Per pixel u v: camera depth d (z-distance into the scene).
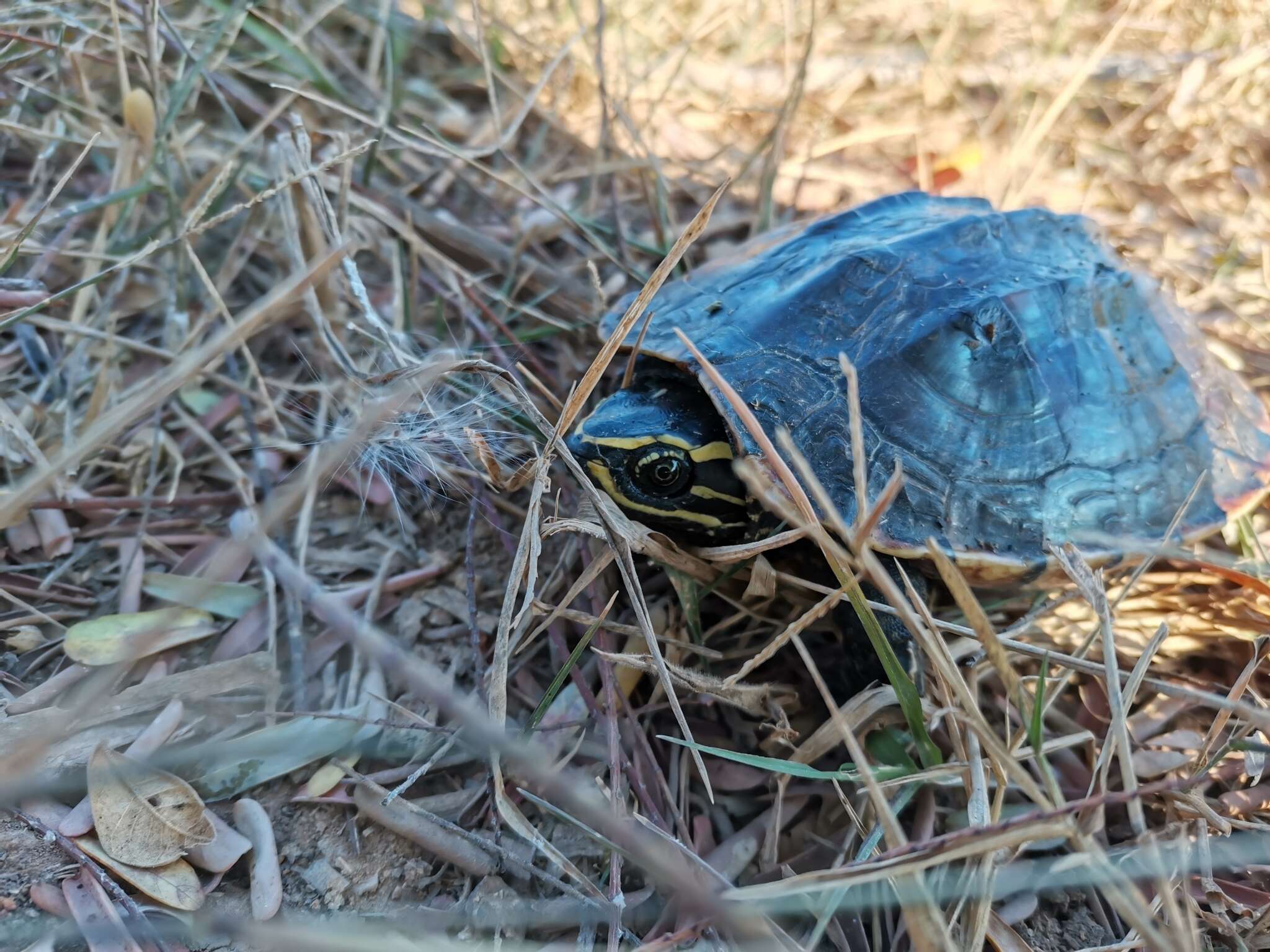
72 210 0.16
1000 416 0.14
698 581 0.14
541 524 0.14
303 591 0.08
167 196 0.18
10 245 0.15
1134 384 0.15
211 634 0.14
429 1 0.26
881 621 0.13
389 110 0.21
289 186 0.16
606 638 0.14
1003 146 0.26
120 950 0.10
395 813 0.12
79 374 0.16
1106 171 0.26
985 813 0.11
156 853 0.11
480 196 0.22
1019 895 0.12
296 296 0.13
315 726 0.13
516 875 0.12
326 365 0.17
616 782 0.12
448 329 0.18
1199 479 0.15
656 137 0.25
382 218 0.19
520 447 0.16
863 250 0.15
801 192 0.24
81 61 0.19
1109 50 0.28
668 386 0.15
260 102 0.21
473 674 0.14
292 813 0.12
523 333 0.18
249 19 0.21
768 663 0.15
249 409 0.16
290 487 0.11
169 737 0.12
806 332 0.14
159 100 0.18
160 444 0.16
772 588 0.14
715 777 0.13
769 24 0.29
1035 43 0.29
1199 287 0.22
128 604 0.14
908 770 0.12
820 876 0.10
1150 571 0.16
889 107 0.28
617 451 0.14
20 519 0.14
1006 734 0.12
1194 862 0.12
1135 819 0.11
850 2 0.30
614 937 0.11
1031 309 0.15
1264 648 0.13
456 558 0.16
